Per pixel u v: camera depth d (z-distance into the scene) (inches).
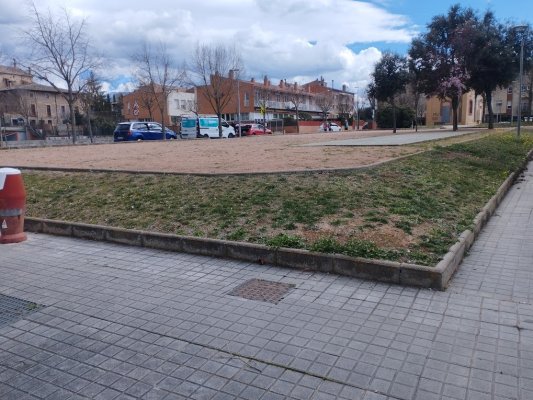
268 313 178.7
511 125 1881.2
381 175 385.4
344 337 158.4
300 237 247.3
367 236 245.4
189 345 155.7
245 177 378.9
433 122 2758.4
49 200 371.6
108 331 167.5
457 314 174.2
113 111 2800.2
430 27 1459.2
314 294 195.6
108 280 220.4
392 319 171.3
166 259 249.8
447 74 1408.7
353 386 130.3
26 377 138.9
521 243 272.7
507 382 130.6
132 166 485.4
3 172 289.1
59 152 738.2
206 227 276.8
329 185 342.0
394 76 1642.5
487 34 1365.7
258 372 138.4
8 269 239.8
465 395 125.2
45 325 173.5
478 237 287.1
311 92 3614.7
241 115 2913.4
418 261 211.3
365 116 3267.7
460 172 462.6
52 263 248.8
